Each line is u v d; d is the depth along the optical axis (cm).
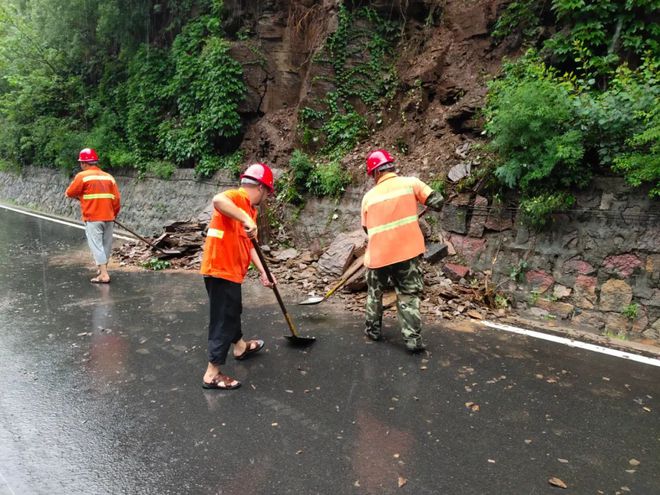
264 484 250
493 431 299
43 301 579
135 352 426
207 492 243
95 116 1473
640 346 436
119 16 1375
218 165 990
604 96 503
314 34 952
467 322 500
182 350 431
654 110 439
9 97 1741
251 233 347
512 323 500
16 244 962
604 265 486
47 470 260
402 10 887
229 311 359
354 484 250
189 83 1081
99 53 1567
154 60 1248
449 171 654
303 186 820
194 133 1049
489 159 616
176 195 1060
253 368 395
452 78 773
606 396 342
